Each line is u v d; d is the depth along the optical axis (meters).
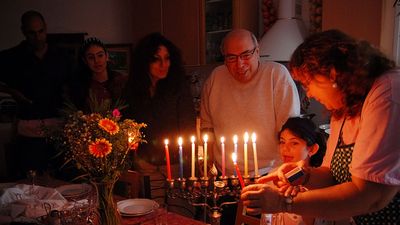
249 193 0.87
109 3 4.18
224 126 1.95
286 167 1.18
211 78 2.02
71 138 1.13
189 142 2.03
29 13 2.62
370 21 2.34
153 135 2.02
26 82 2.62
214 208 1.21
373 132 0.82
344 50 0.85
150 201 1.54
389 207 0.95
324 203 0.84
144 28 4.15
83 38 3.93
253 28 3.30
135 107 2.04
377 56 0.90
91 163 1.14
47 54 2.67
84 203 1.37
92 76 2.32
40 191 1.52
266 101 1.83
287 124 1.66
